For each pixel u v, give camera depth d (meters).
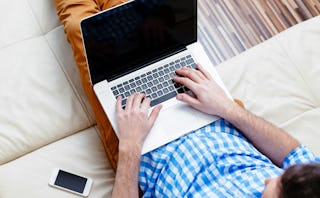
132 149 1.21
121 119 1.25
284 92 1.48
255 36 1.73
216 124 1.27
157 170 1.22
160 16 1.28
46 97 1.45
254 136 1.24
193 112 1.28
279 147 1.22
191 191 1.15
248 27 1.74
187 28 1.34
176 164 1.20
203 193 1.14
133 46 1.29
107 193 1.36
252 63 1.52
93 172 1.38
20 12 1.52
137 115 1.25
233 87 1.48
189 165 1.18
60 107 1.44
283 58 1.52
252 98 1.47
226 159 1.18
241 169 1.16
